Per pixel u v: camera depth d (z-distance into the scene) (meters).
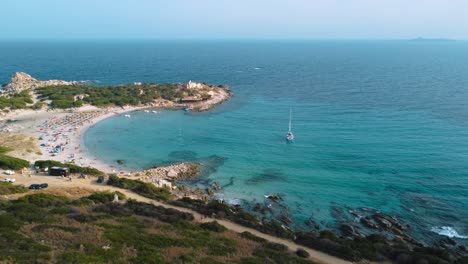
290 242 52.47
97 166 92.62
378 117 134.62
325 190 78.56
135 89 177.12
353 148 102.56
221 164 94.69
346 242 53.06
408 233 61.28
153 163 96.38
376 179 82.81
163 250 39.94
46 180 76.50
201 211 62.47
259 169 90.75
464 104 151.25
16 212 47.16
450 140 106.00
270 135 117.88
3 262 31.09
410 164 89.94
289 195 76.75
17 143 104.19
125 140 115.25
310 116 139.50
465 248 56.19
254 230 56.22
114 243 39.72
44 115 139.50
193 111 152.88
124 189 73.94
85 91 172.38
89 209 54.41
